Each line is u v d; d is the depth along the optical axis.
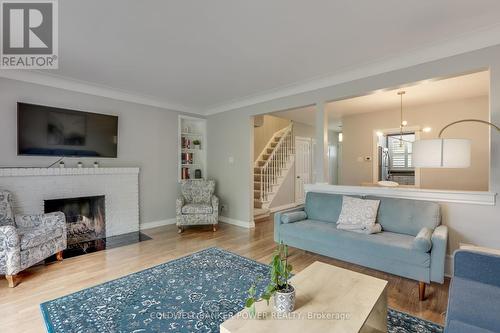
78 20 2.20
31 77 3.46
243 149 4.89
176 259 3.14
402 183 7.21
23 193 3.37
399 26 2.32
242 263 3.02
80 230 3.94
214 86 4.03
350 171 6.36
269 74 3.50
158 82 3.84
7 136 3.32
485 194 2.48
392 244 2.41
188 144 5.50
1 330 1.81
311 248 3.02
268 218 5.64
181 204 4.46
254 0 1.93
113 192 4.22
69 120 3.78
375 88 3.17
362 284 1.68
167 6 2.00
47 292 2.34
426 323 1.91
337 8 2.05
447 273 2.68
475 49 2.49
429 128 5.20
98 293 2.31
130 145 4.50
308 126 7.77
